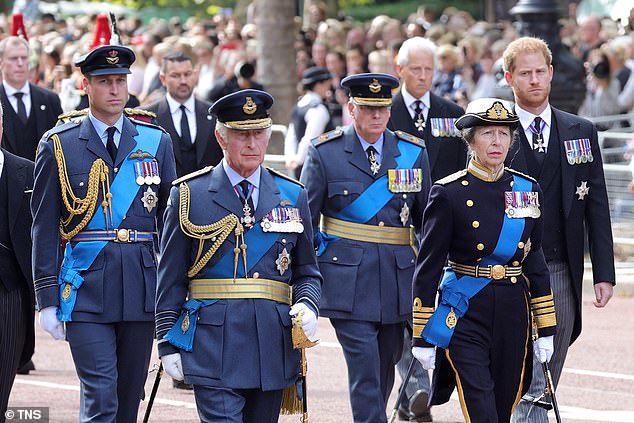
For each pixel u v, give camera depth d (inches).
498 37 2460.6
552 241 1035.9
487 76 2176.4
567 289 1041.5
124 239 999.0
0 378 1026.7
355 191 1079.6
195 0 5556.1
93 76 1001.5
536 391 1021.8
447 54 2146.9
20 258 1020.5
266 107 873.5
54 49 2293.3
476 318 907.4
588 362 1448.1
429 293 914.1
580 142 1040.8
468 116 913.5
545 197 1036.5
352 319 1065.5
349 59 2194.9
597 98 2178.9
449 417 1224.2
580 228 1042.1
